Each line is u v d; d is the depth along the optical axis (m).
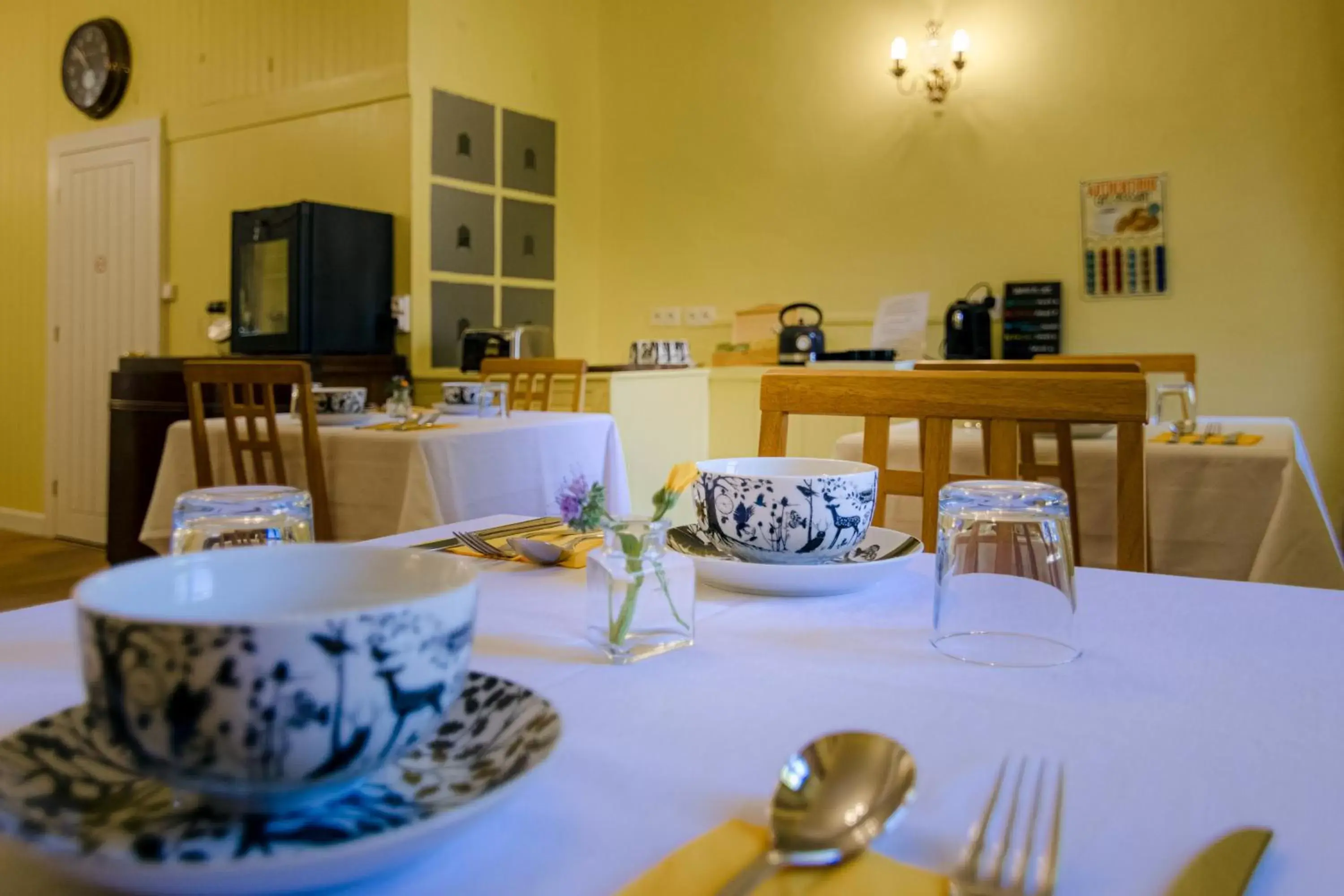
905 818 0.37
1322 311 3.52
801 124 4.58
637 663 0.58
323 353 4.00
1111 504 1.80
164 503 2.41
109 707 0.31
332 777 0.32
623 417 3.87
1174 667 0.57
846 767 0.38
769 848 0.34
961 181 4.18
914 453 2.03
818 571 0.71
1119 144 3.85
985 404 1.15
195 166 4.91
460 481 2.17
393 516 2.12
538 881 0.33
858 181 4.44
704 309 4.88
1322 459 3.54
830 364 3.79
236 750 0.30
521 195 4.74
